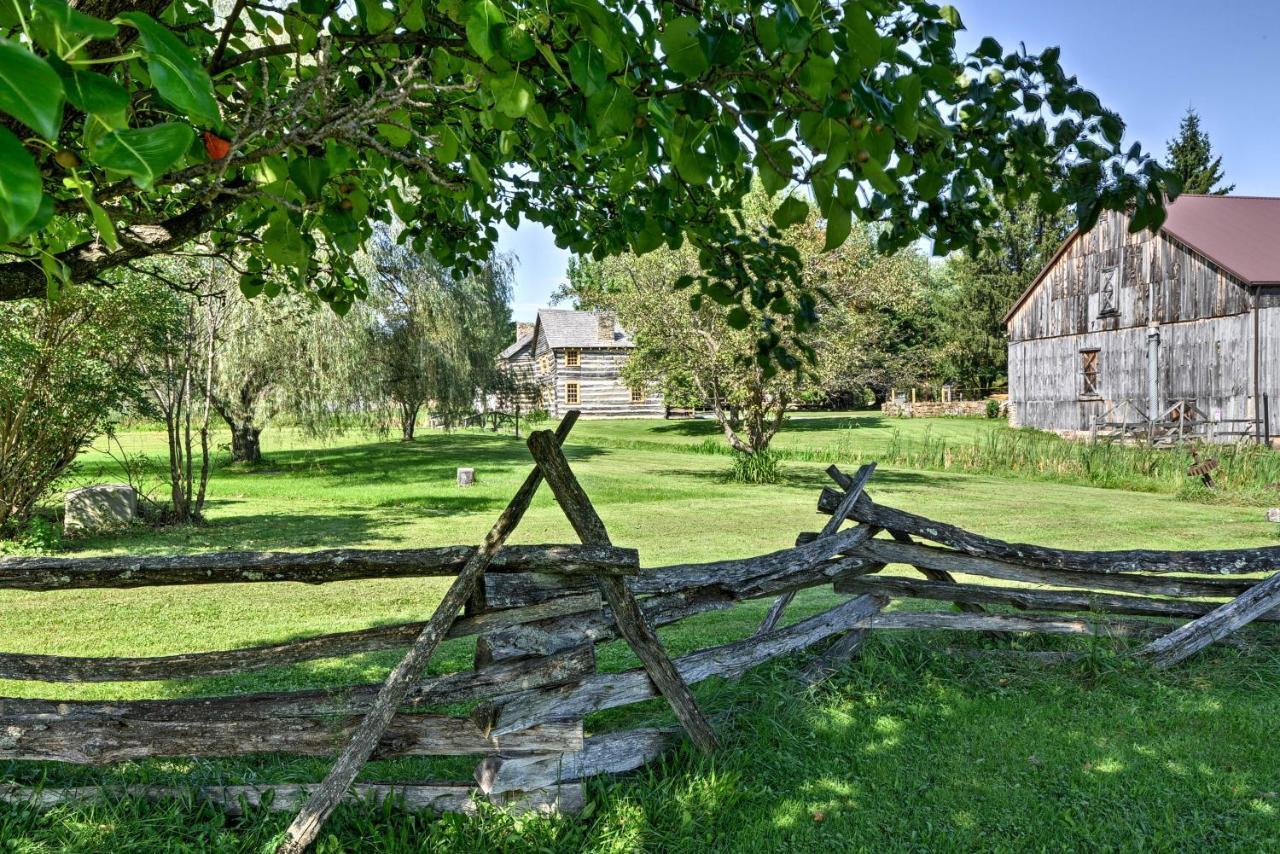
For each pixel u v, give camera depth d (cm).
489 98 182
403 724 322
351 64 254
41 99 69
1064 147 235
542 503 1638
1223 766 393
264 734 314
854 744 414
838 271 1750
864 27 154
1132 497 1688
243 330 1972
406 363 2491
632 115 164
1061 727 433
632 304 1950
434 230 431
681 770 374
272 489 1869
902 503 1574
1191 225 2808
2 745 303
